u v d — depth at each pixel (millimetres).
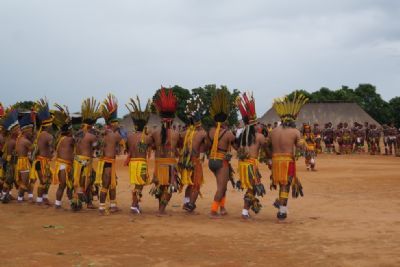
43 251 6082
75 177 9516
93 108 9688
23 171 10664
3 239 6852
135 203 9258
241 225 8016
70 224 8117
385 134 32250
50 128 10438
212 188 13898
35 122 10688
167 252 6055
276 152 8492
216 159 8938
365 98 105750
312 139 19562
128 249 6227
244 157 8688
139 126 9258
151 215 9125
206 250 6168
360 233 7148
